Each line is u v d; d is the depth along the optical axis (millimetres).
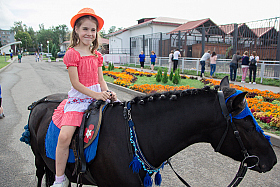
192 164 3814
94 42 2066
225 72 14820
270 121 5262
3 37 130125
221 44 20312
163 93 1898
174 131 1783
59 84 12586
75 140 1868
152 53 18172
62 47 77500
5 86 11953
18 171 3566
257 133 1636
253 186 3170
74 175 2033
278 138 4441
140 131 1800
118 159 1715
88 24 1873
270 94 8273
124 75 15062
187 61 16938
